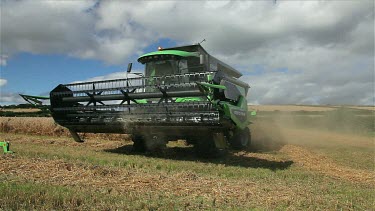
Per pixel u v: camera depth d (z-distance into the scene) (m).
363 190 6.46
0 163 7.28
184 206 4.84
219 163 9.49
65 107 11.18
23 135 18.86
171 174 7.18
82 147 12.87
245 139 12.66
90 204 4.71
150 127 10.05
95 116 10.75
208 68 11.30
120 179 6.30
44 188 5.27
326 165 9.75
